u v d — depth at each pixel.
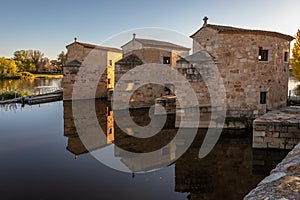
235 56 12.70
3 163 8.18
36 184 6.55
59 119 15.69
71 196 5.88
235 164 7.88
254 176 7.00
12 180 6.83
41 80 53.66
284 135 8.71
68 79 23.64
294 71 21.77
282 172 3.88
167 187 6.41
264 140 8.95
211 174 7.18
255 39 12.70
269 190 3.25
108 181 6.79
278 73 13.78
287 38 14.08
